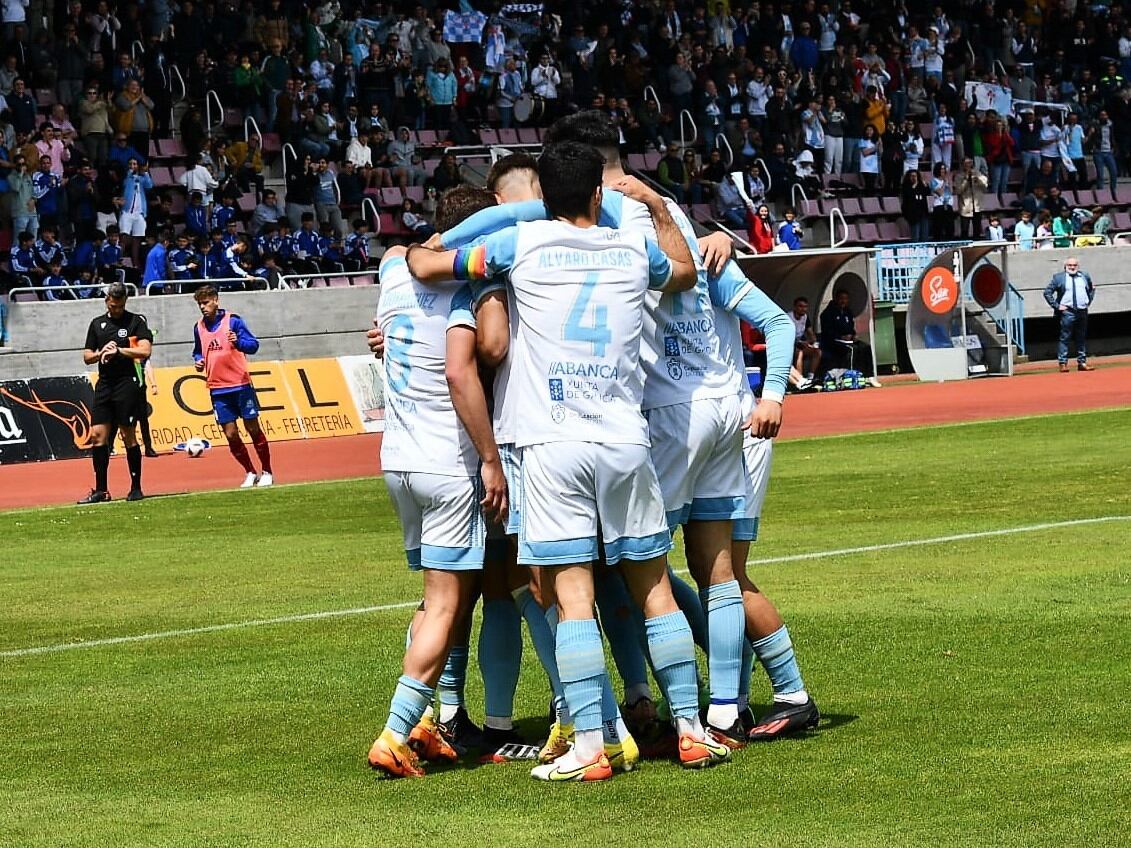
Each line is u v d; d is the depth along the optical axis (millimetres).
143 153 77438
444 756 15227
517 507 14617
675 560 27156
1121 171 105938
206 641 21812
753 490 15680
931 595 22844
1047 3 111062
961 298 79312
